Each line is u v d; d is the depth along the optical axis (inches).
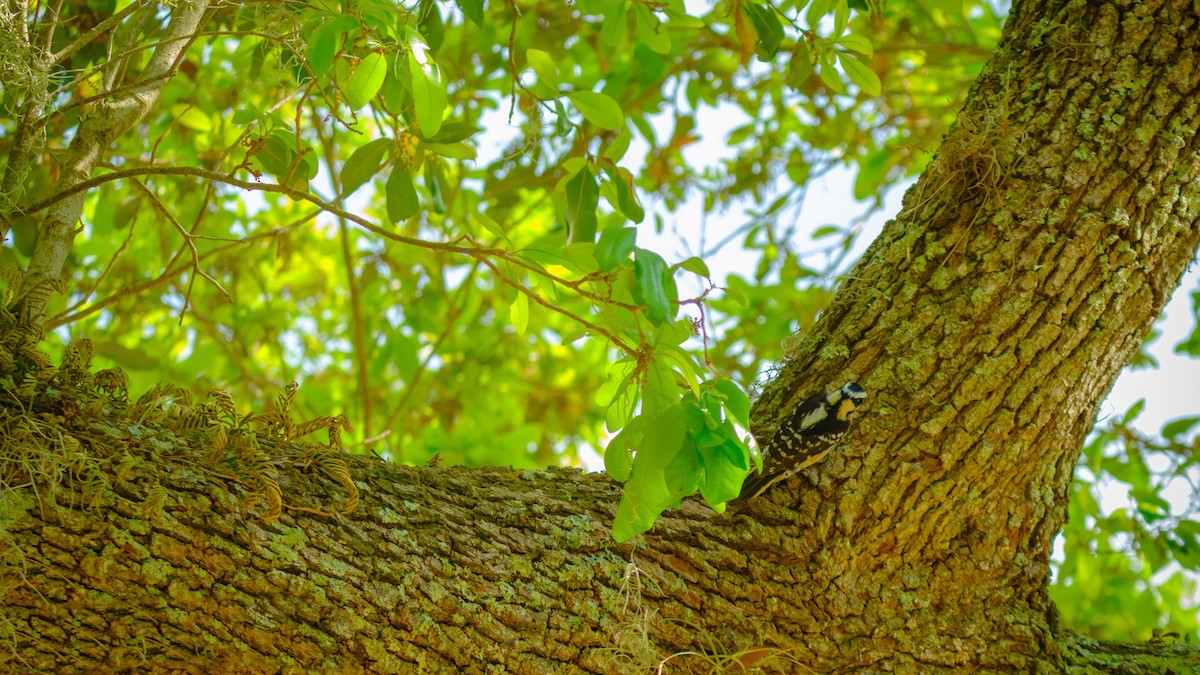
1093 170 110.7
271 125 108.7
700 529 109.6
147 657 101.5
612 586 107.6
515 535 107.6
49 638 100.7
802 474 110.8
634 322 103.9
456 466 111.0
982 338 110.5
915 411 110.7
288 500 104.4
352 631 103.4
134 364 137.6
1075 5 113.3
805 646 108.7
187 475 103.0
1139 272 110.4
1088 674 110.2
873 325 112.7
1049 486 111.5
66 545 100.7
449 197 120.3
